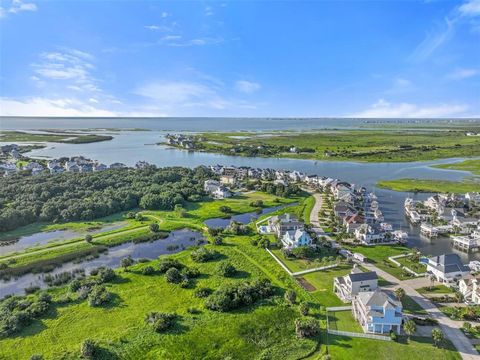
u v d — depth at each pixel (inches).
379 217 4904.0
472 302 2760.8
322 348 2240.4
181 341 2263.8
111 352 2149.4
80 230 4458.7
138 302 2731.3
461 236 4197.8
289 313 2591.0
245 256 3627.0
